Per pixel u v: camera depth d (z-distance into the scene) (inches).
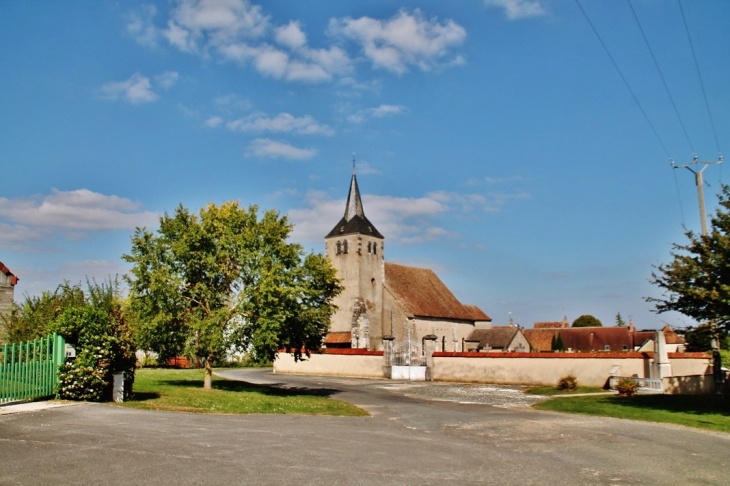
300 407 848.9
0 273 1180.5
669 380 1168.8
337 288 1159.6
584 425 709.9
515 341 2977.4
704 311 831.1
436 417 812.0
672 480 425.4
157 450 437.7
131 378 788.0
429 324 2802.7
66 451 420.2
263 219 1089.4
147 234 1037.8
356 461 443.2
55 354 712.4
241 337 1039.6
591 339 3403.1
